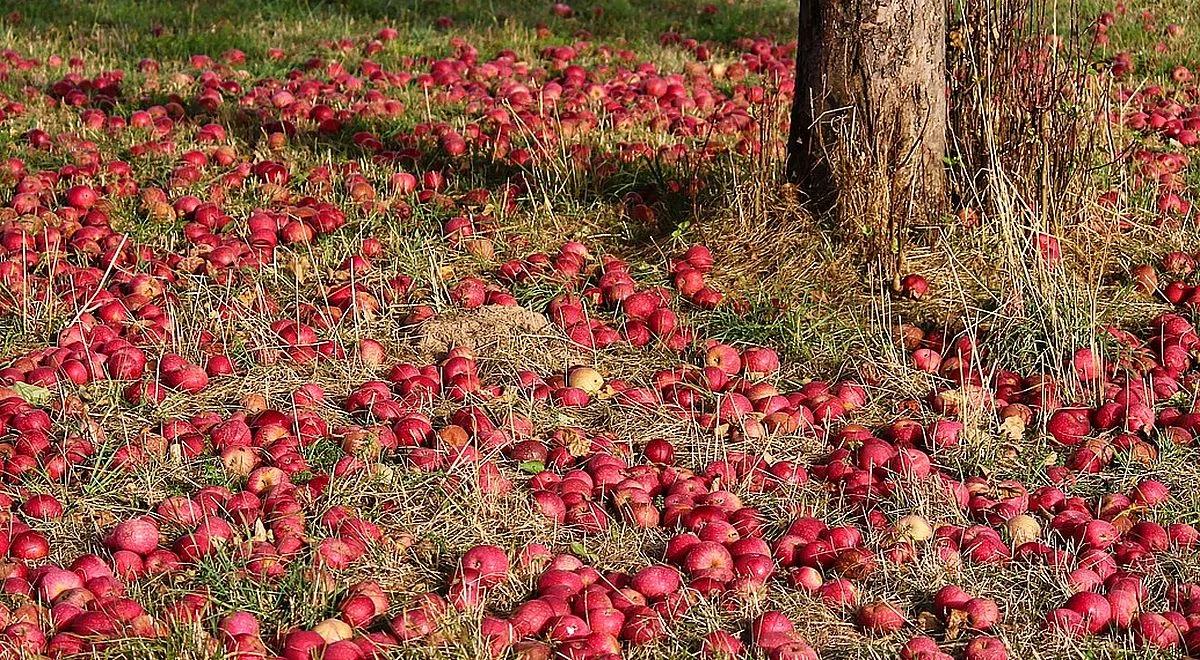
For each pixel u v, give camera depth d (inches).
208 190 315.3
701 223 283.3
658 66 461.1
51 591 160.1
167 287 258.8
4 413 204.4
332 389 223.8
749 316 251.0
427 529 181.6
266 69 442.3
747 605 163.0
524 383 223.3
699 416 215.5
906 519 178.1
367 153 346.0
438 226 295.7
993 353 232.1
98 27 485.7
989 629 159.6
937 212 268.4
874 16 255.1
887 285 255.1
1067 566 171.2
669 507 185.3
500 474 191.8
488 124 374.0
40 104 388.8
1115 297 256.1
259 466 194.7
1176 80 429.1
